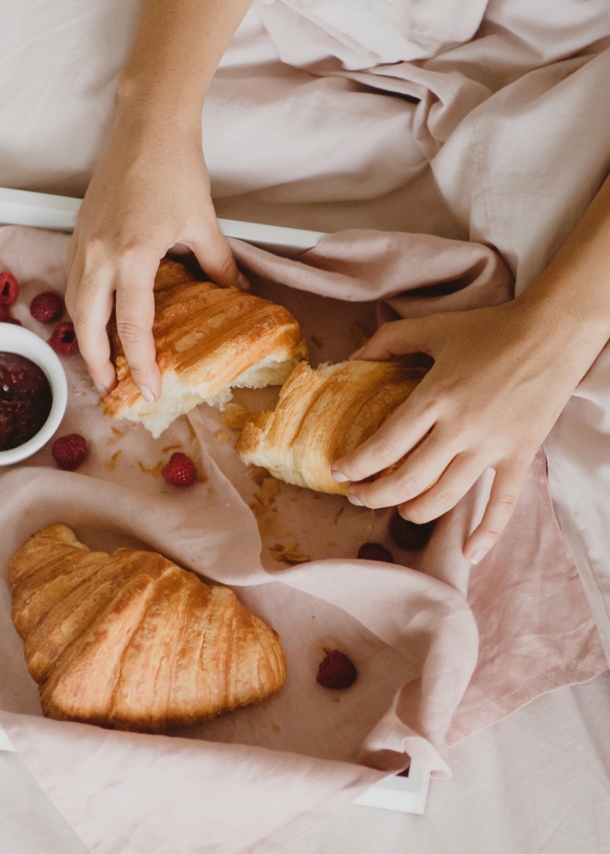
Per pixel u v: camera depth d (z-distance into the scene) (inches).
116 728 26.0
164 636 26.4
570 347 27.0
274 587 28.4
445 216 30.8
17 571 27.6
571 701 30.0
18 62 29.0
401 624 27.2
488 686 28.4
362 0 28.7
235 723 27.2
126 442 29.6
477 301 28.8
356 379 28.9
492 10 29.5
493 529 27.1
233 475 29.5
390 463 27.0
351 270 29.8
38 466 29.2
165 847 25.6
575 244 27.3
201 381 28.2
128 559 27.3
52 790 25.1
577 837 29.2
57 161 30.0
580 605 28.7
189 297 29.3
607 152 27.7
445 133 29.7
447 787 29.3
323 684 27.4
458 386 26.7
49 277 30.2
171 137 27.2
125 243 26.6
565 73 28.9
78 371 30.0
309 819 25.5
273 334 28.8
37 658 26.4
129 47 29.0
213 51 27.6
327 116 29.7
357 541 29.0
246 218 31.2
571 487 28.5
